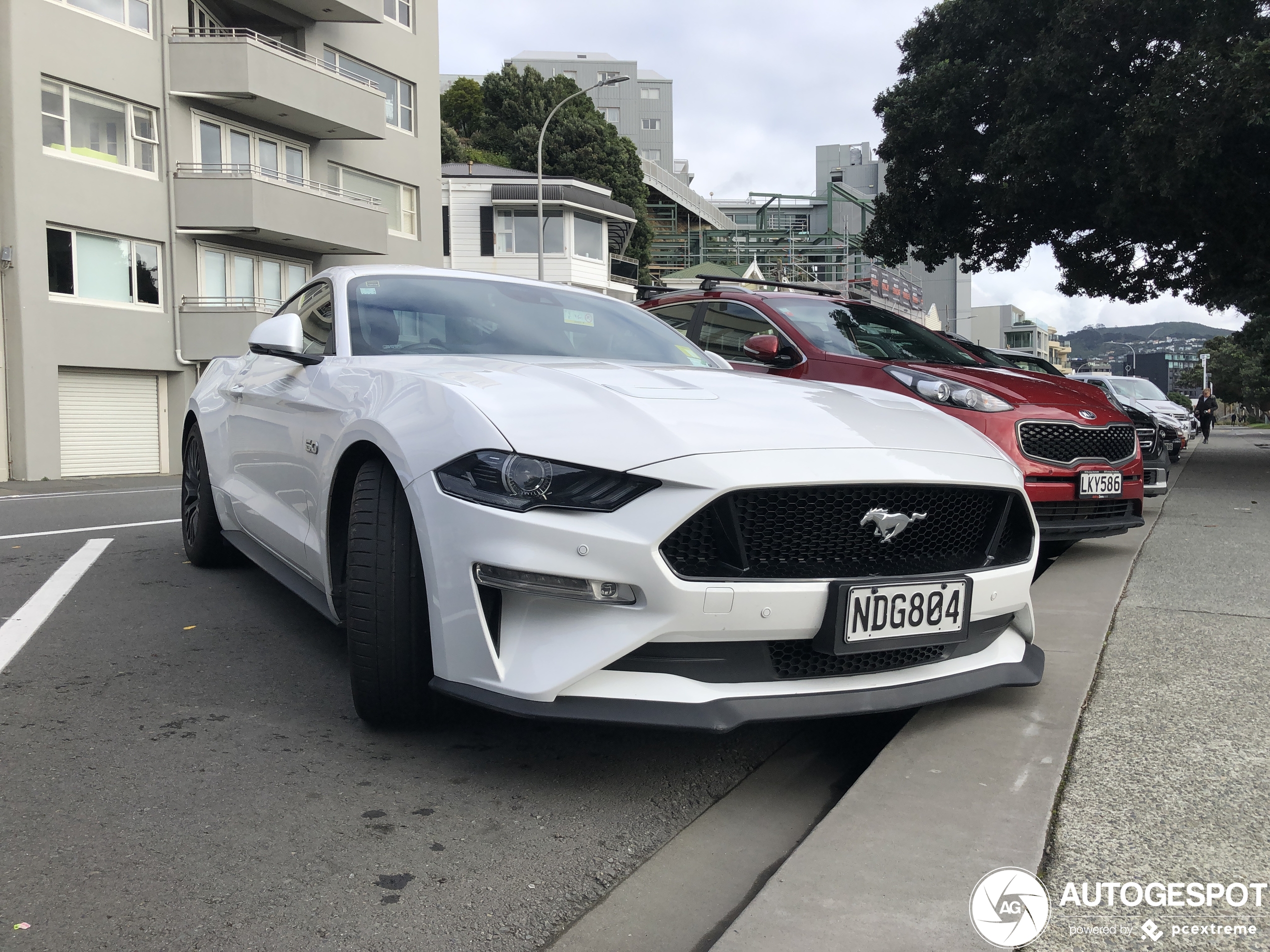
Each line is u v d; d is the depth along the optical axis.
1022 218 15.90
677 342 3.82
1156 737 2.38
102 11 18.28
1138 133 11.70
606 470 2.11
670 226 59.91
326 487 2.73
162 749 2.48
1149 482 7.02
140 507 8.03
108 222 18.34
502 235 32.56
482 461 2.17
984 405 4.68
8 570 4.81
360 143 24.38
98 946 1.58
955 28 15.62
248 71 19.62
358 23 24.09
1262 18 11.37
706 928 1.72
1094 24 12.55
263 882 1.82
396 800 2.21
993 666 2.57
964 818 1.96
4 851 1.91
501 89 51.81
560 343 3.43
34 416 17.11
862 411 2.68
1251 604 3.88
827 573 2.22
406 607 2.37
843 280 47.22
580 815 2.17
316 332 3.49
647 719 2.05
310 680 3.09
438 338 3.25
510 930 1.69
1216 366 85.06
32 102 17.03
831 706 2.20
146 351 19.12
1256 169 11.56
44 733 2.58
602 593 2.07
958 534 2.51
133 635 3.59
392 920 1.70
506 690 2.10
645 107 84.88
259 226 19.88
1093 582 4.33
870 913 1.61
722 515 2.13
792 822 2.18
